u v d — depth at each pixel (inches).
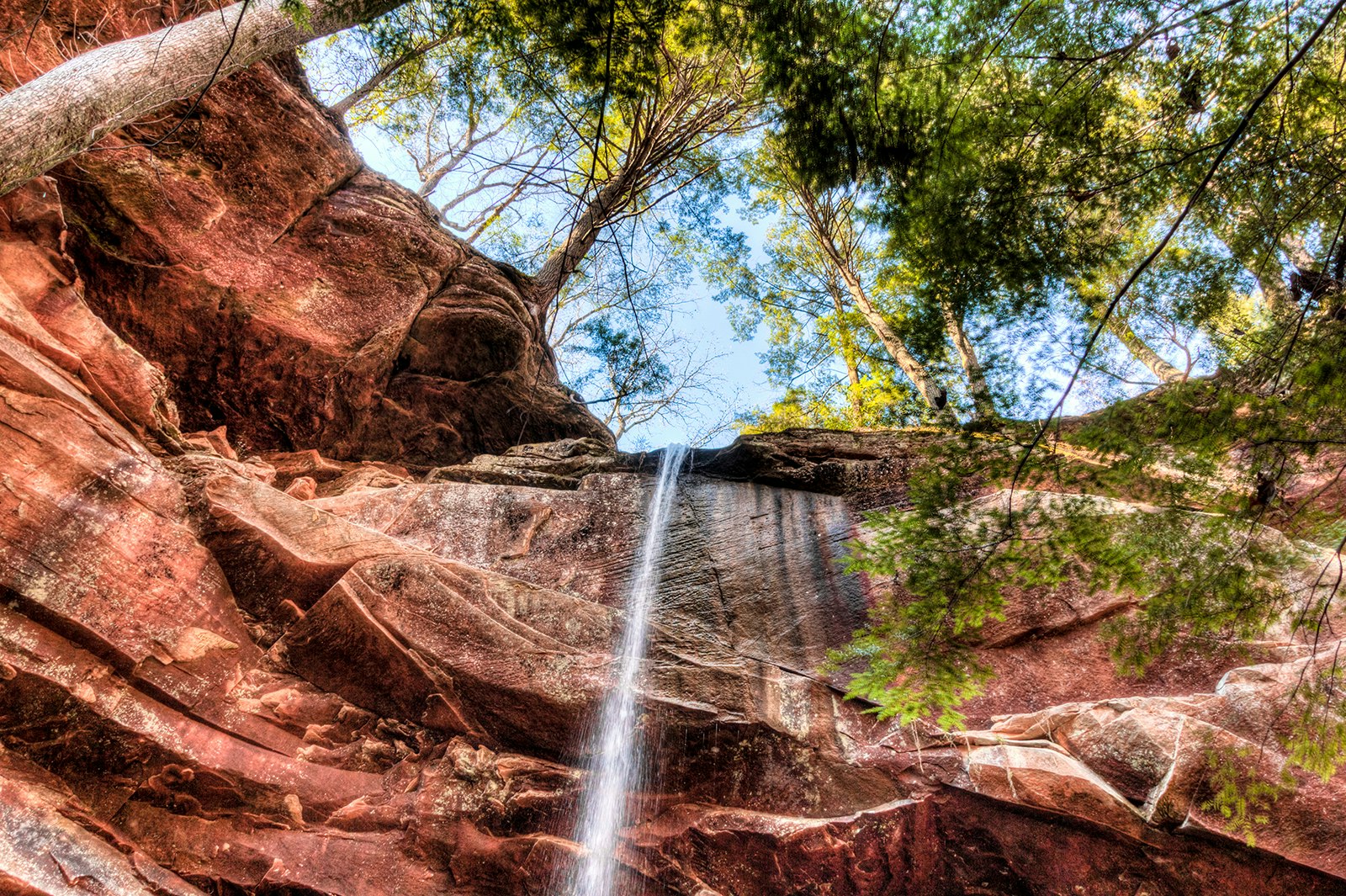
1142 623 223.5
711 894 253.8
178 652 258.7
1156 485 199.6
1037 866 261.6
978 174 273.9
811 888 261.3
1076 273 269.4
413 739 276.8
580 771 269.0
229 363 417.4
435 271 474.6
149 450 311.0
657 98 656.4
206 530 291.1
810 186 392.8
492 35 348.8
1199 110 269.9
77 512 257.0
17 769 221.0
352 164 458.3
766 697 293.6
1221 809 241.0
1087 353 178.2
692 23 396.8
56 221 312.3
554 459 450.6
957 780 269.0
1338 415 185.6
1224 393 189.5
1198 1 255.8
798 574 355.6
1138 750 261.7
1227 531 204.2
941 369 249.8
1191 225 279.4
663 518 386.9
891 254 322.3
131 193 374.0
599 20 333.4
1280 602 222.1
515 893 247.4
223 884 231.0
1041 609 317.1
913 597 335.0
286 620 290.4
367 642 284.4
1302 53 155.7
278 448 442.3
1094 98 273.4
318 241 432.1
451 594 300.2
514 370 522.6
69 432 268.8
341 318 435.5
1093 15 274.4
